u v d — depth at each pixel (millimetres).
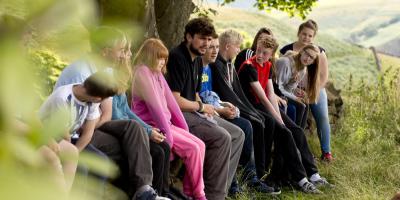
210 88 5664
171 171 5078
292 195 5930
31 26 301
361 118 8539
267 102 6152
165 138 4527
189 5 7090
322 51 7359
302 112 6805
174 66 5023
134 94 4637
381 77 9359
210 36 5055
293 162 6105
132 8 365
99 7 361
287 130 6129
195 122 5102
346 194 6137
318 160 7344
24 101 288
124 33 362
